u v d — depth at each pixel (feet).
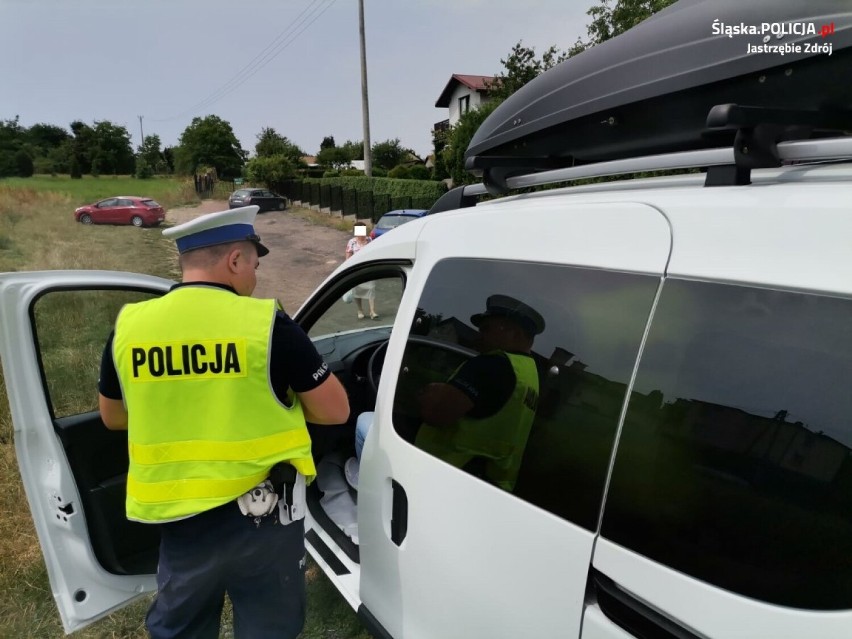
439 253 5.26
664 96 3.94
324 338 9.71
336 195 83.15
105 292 6.60
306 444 5.16
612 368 3.59
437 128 137.69
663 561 3.19
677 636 3.09
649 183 4.48
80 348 6.70
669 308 3.31
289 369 4.96
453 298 4.97
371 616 5.83
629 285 3.54
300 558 5.41
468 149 6.15
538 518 3.90
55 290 6.12
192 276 5.06
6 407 13.15
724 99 3.70
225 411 4.79
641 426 3.39
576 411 3.79
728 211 3.17
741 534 2.92
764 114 3.25
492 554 4.25
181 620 5.15
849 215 2.71
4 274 5.78
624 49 4.16
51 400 6.19
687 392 3.19
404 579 5.23
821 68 3.21
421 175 114.83
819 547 2.66
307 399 5.12
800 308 2.79
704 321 3.15
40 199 85.61
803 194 2.96
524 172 5.71
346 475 8.52
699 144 4.25
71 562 6.28
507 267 4.48
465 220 5.12
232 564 4.96
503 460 4.26
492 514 4.25
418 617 5.09
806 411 2.74
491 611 4.27
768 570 2.81
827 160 3.60
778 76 3.38
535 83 5.12
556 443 3.89
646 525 3.30
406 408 5.28
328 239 65.31
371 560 5.78
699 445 3.12
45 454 6.10
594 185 5.01
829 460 2.66
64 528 6.19
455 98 126.21
